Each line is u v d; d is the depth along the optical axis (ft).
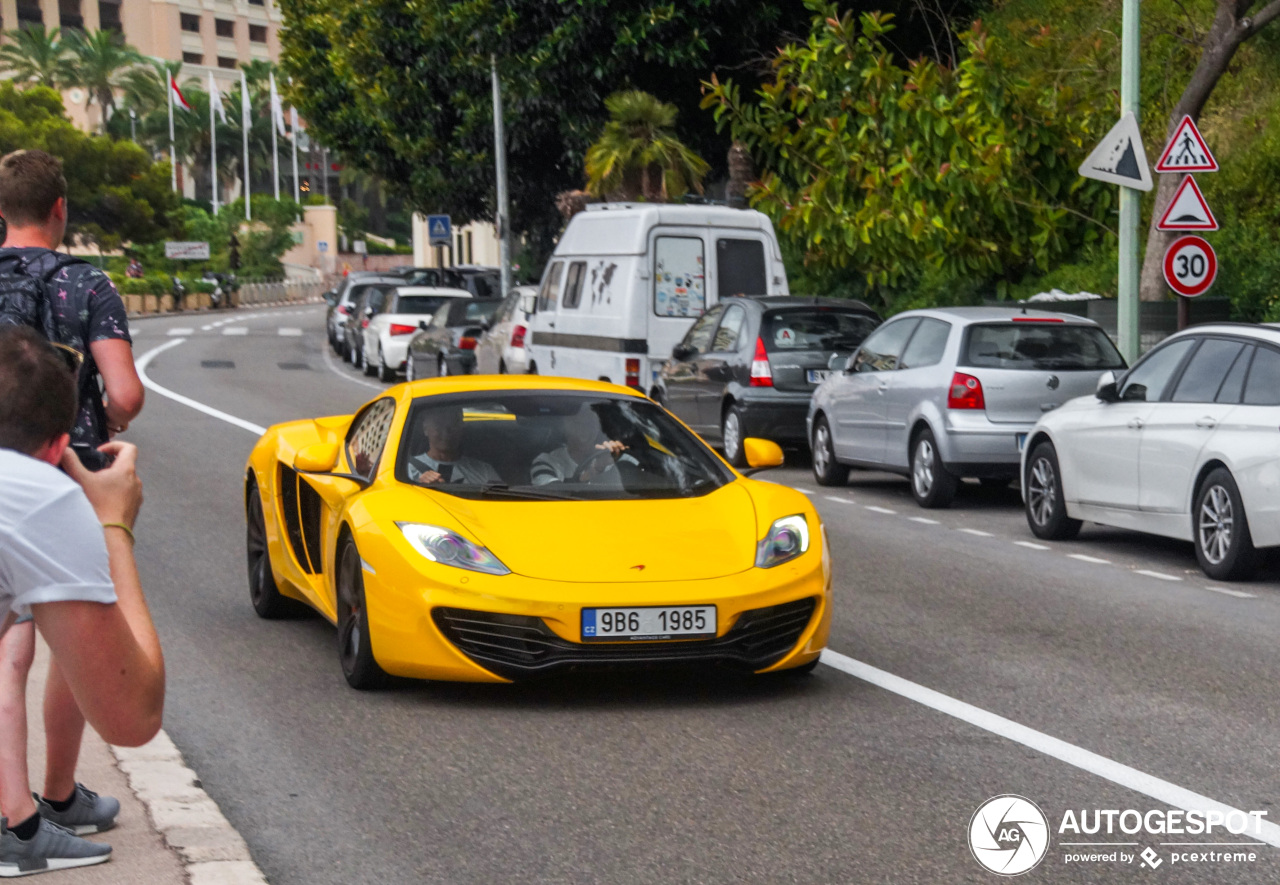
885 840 15.94
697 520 22.72
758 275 62.49
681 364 59.11
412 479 23.62
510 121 120.47
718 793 17.58
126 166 286.46
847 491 49.73
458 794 17.60
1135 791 17.75
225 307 275.39
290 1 147.33
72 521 9.11
